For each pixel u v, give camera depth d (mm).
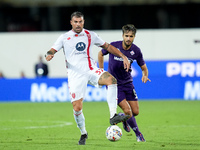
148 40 92500
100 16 103250
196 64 78500
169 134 36906
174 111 59562
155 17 103062
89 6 103188
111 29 103438
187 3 101938
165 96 78312
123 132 38750
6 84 79812
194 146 29156
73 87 29062
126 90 32156
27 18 105562
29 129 41344
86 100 78062
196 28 103188
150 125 44344
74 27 28781
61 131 39562
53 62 90812
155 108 63875
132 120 31938
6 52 93438
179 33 92375
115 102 28578
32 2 102812
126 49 32375
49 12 104938
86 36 29062
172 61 79062
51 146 29297
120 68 31922
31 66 93562
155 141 32156
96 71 29109
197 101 75062
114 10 102938
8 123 47281
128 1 100875
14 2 102938
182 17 103125
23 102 78312
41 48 93500
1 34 93312
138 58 32938
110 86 28562
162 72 79250
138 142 31516
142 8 102625
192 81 77625
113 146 29125
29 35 93438
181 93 77938
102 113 57906
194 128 41500
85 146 29156
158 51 92500
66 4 102062
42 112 60719
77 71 29094
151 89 78312
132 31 31125
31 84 79375
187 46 92438
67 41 28906
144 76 33031
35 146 29359
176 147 28578
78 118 29484
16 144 30547
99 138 34344
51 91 78438
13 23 105875
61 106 69938
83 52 29156
